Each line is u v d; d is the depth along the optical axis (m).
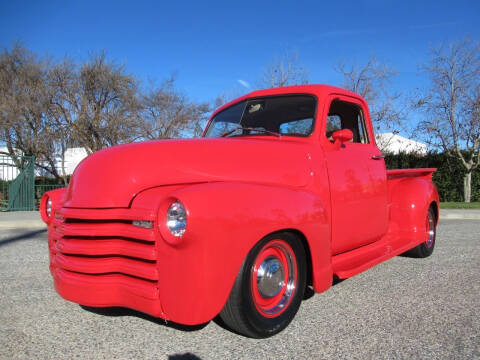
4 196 13.17
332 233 3.35
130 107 20.02
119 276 2.41
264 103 3.86
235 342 2.57
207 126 4.18
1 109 18.53
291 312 2.75
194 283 2.17
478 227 8.20
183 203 2.11
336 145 3.54
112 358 2.37
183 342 2.58
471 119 14.04
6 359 2.36
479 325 2.87
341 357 2.38
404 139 17.98
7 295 3.56
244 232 2.31
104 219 2.41
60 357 2.39
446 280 4.05
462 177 15.12
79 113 19.59
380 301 3.39
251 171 2.82
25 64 19.88
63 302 3.37
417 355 2.41
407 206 4.61
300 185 3.06
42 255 5.27
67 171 24.17
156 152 2.65
